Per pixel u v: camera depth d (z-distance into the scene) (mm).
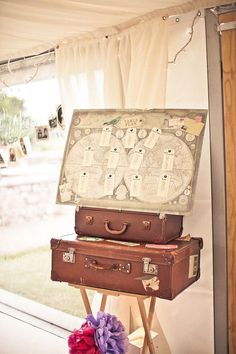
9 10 1716
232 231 1619
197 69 1711
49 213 2463
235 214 1609
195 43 1710
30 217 2600
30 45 2234
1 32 2002
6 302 2686
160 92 1711
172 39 1769
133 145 1513
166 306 1830
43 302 2533
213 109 1652
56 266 1488
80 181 1554
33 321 2416
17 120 2506
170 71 1783
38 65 2354
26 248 2646
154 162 1458
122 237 1453
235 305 1619
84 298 1535
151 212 1396
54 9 1697
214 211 1667
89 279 1421
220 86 1632
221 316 1658
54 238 1501
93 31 1985
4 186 2734
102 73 1993
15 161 2461
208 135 1677
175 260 1290
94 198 1507
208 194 1693
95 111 1646
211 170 1670
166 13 1724
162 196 1404
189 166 1405
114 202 1467
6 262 2771
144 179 1451
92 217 1510
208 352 1720
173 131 1474
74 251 1443
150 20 1773
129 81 1825
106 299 1785
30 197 2578
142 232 1412
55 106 2229
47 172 2434
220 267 1658
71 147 1622
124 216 1447
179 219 1529
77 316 2312
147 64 1751
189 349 1773
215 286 1672
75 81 2098
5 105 2566
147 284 1314
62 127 2176
